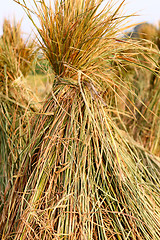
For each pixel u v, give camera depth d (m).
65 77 1.39
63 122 1.37
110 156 1.36
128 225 1.31
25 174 1.37
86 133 1.33
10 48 1.83
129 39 1.47
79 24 1.34
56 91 1.38
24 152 1.41
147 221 1.34
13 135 1.59
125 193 1.35
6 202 1.42
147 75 1.94
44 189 1.33
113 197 1.36
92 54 1.40
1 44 1.82
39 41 1.39
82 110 1.39
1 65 1.73
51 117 1.39
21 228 1.29
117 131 1.46
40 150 1.36
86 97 1.38
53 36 1.36
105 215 1.33
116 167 1.35
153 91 1.91
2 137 1.65
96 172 1.31
